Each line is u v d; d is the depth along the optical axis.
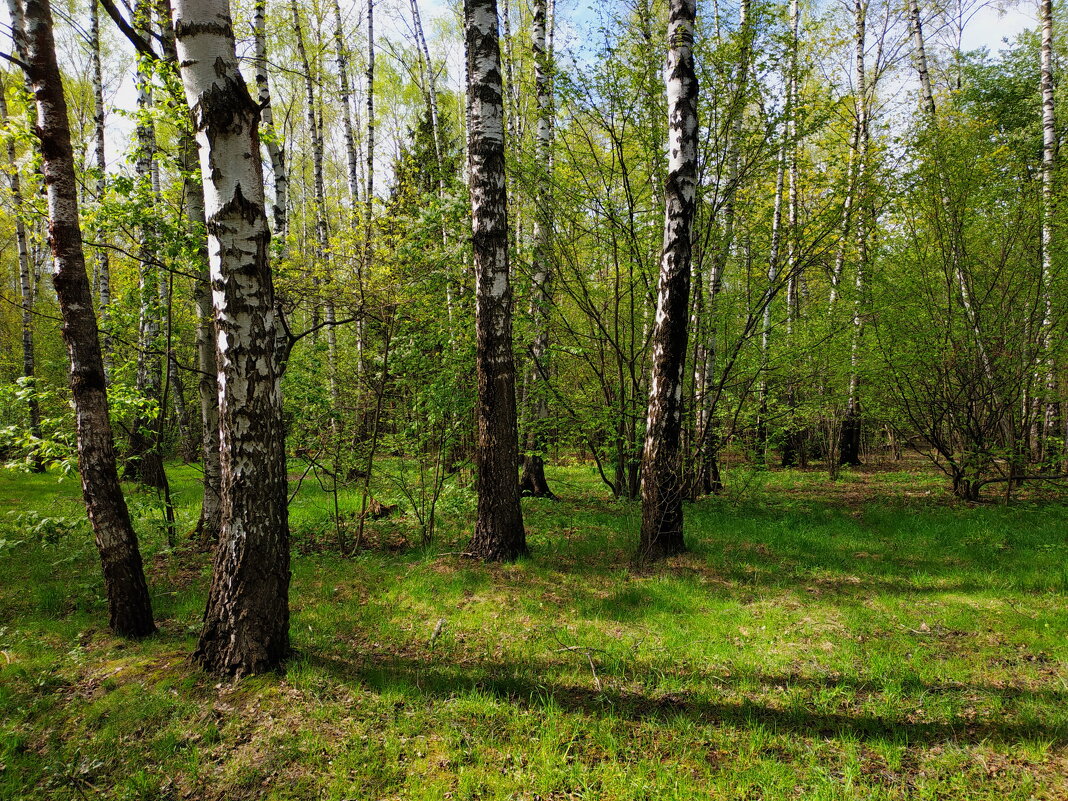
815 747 3.12
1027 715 3.27
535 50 9.34
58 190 4.06
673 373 6.21
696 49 7.30
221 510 3.91
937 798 2.74
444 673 3.98
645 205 8.28
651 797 2.79
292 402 6.57
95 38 12.59
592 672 3.94
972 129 8.95
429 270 6.92
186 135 6.60
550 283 9.05
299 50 13.89
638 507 8.95
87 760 3.14
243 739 3.28
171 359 6.78
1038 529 6.98
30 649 4.32
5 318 21.66
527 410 10.02
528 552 6.63
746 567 6.01
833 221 8.15
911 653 4.10
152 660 4.09
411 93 19.12
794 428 11.84
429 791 2.87
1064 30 15.81
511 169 8.28
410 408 7.18
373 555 6.89
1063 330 8.56
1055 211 8.54
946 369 9.20
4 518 8.14
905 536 7.06
